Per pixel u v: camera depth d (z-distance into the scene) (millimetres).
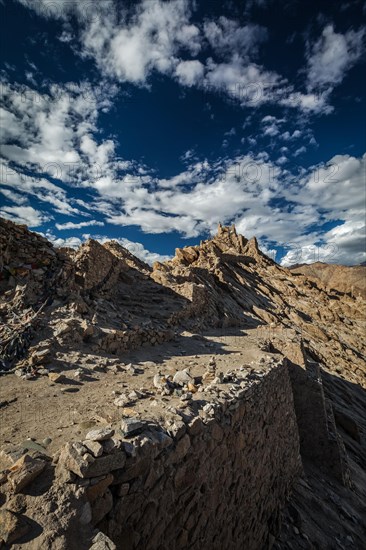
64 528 3057
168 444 4906
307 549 9695
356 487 15781
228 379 8844
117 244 32375
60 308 11492
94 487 3586
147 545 4438
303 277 71625
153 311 18031
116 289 21062
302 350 18219
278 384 12039
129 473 4121
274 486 10477
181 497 5281
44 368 7770
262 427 9578
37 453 4059
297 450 13969
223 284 40969
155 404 6293
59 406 6008
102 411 5824
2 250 12938
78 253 17375
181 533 5316
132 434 4570
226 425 6871
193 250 54500
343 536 10938
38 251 14320
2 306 10711
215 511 6426
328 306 60312
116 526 3885
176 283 24703
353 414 24984
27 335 8883
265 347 16266
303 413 16500
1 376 7262
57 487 3473
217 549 6559
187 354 12664
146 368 9695
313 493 12961
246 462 8133
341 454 15727
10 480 3375
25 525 2975
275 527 9922
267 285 59375
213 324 23078
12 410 5660
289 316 45281
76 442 3941
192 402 6664
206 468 6039
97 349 9875
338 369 33781
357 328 53281
